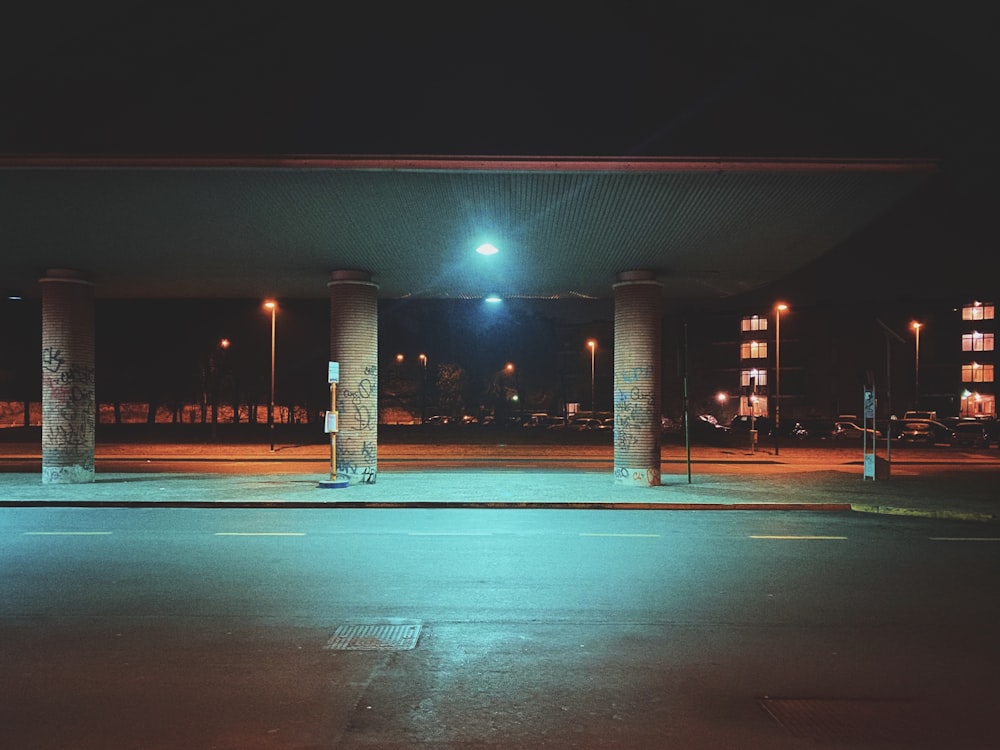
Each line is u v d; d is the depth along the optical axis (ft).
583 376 284.41
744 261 59.16
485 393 221.05
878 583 28.22
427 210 45.27
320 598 25.64
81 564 31.50
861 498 55.21
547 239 52.13
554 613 23.75
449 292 75.31
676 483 65.98
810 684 17.56
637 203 43.80
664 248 54.80
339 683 17.48
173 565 31.32
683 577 29.12
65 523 43.70
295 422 213.87
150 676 17.95
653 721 15.31
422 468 86.74
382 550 34.86
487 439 141.08
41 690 17.06
